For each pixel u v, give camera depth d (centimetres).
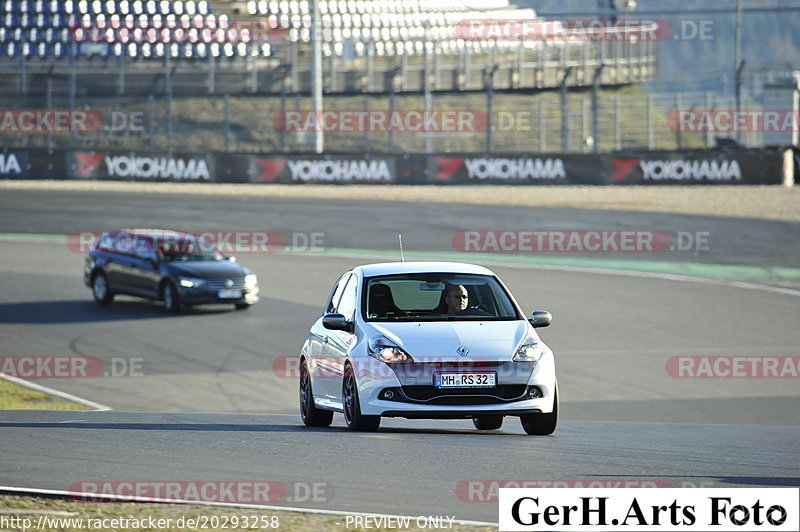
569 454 3309
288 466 3095
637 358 7825
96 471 3038
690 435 4047
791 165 17412
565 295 10225
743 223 14162
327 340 4094
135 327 8925
